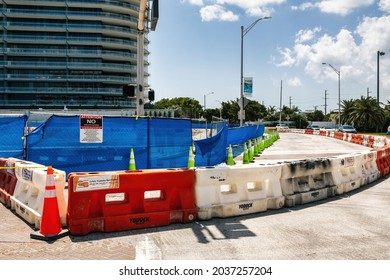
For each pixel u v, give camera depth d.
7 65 80.75
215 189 7.32
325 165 9.40
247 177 7.62
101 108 85.38
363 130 74.94
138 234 6.27
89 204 6.23
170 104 131.25
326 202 8.86
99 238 6.03
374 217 7.48
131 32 88.88
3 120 11.80
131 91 15.15
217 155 15.44
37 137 10.86
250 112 109.81
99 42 84.69
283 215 7.59
